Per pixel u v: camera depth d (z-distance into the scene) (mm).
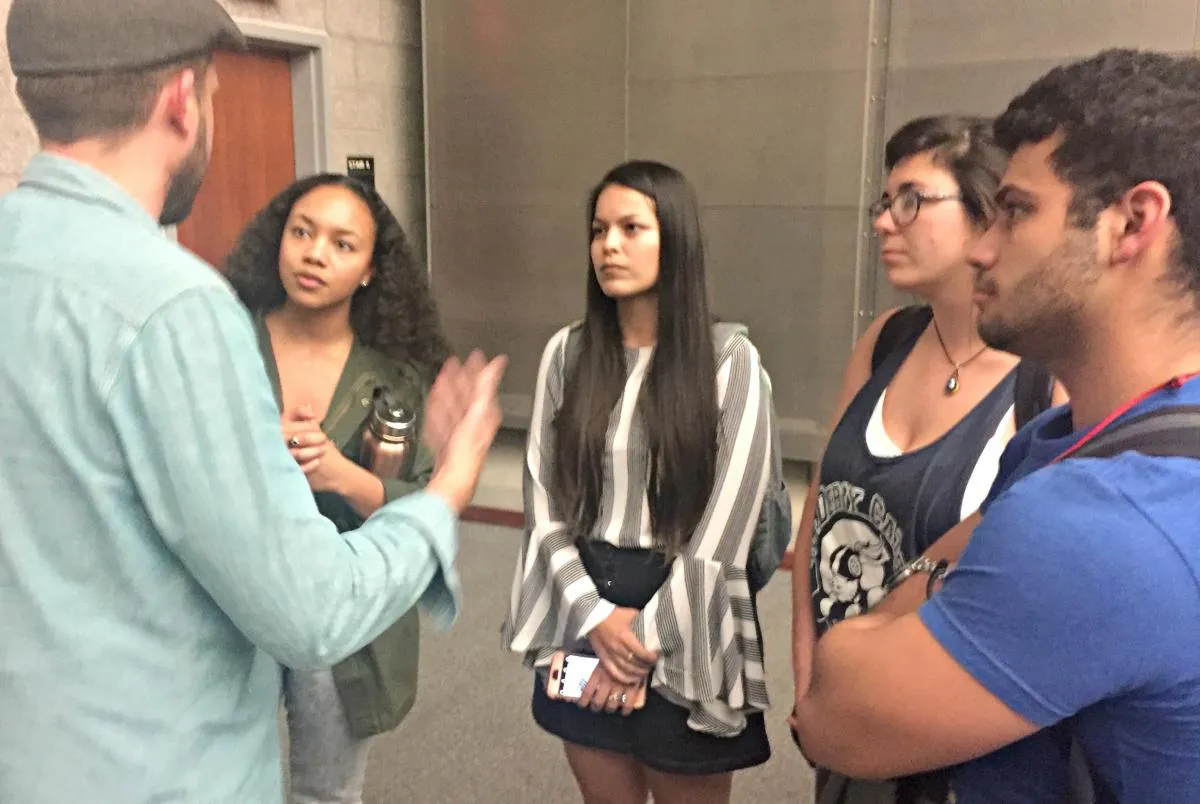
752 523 1564
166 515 810
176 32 855
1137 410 702
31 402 810
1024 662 664
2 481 827
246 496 808
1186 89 671
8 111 2785
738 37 3738
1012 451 929
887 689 745
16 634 842
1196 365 700
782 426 3883
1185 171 658
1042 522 664
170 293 807
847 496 1287
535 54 4129
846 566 1281
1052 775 742
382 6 4270
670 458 1526
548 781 2266
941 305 1238
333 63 4031
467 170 4355
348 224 1562
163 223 964
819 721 837
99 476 814
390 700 1590
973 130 1223
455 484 1025
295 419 1390
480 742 2422
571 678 1580
